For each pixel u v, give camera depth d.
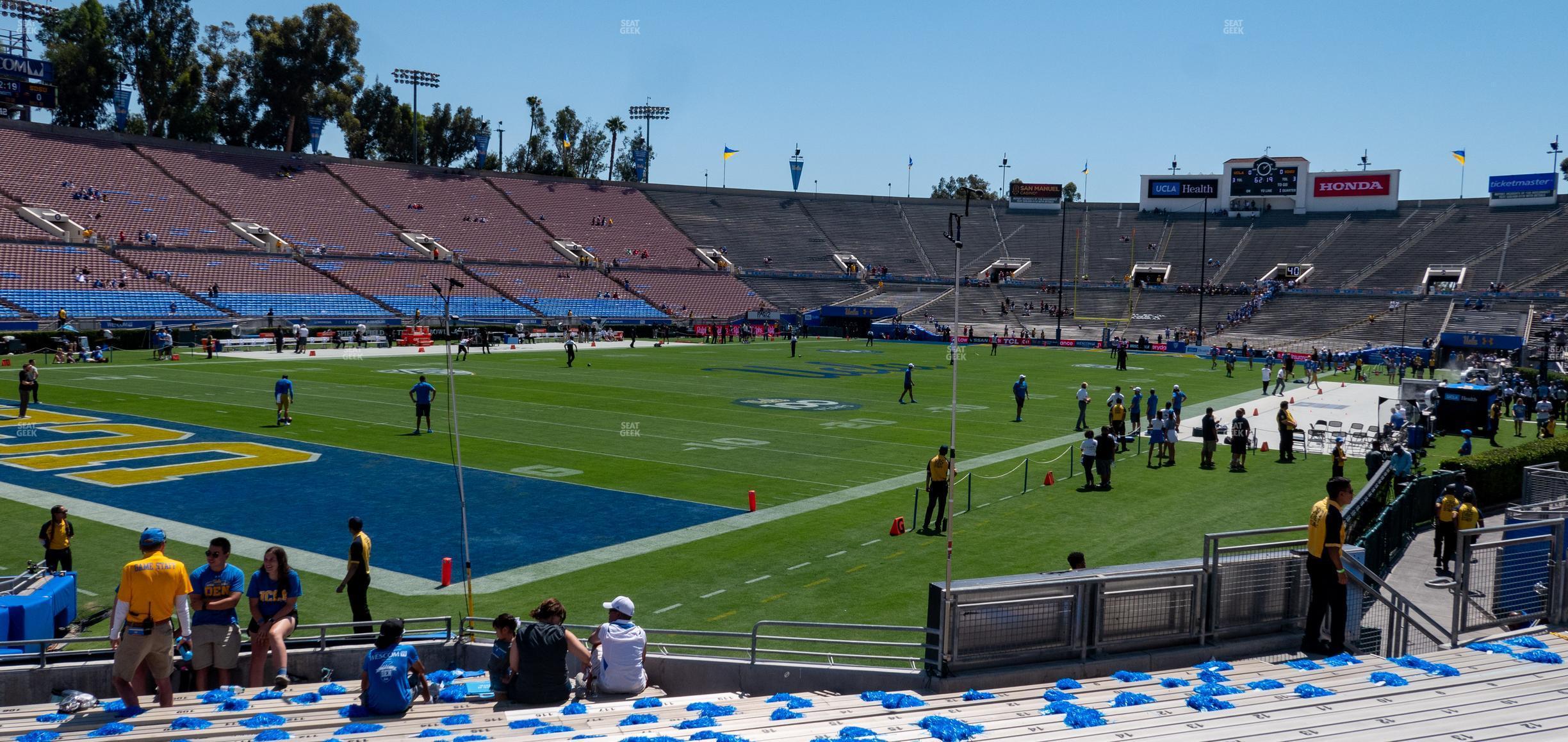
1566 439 26.14
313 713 10.60
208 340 56.38
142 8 97.62
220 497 23.70
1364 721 8.30
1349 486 10.98
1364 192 109.94
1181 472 29.23
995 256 114.44
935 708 9.64
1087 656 10.88
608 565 19.28
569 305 87.31
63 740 9.56
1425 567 17.80
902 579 18.56
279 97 104.00
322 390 43.41
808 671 11.94
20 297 61.81
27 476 25.48
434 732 9.57
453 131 123.75
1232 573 11.35
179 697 11.28
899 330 92.31
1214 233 112.94
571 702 11.02
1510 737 7.75
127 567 10.33
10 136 79.25
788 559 19.77
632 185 114.25
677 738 8.77
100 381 44.16
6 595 14.50
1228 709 8.84
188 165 86.94
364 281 80.31
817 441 33.47
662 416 38.47
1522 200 103.31
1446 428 38.88
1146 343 83.38
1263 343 86.62
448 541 20.62
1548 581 12.25
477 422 35.88
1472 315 82.19
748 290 101.50
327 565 18.81
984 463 30.19
